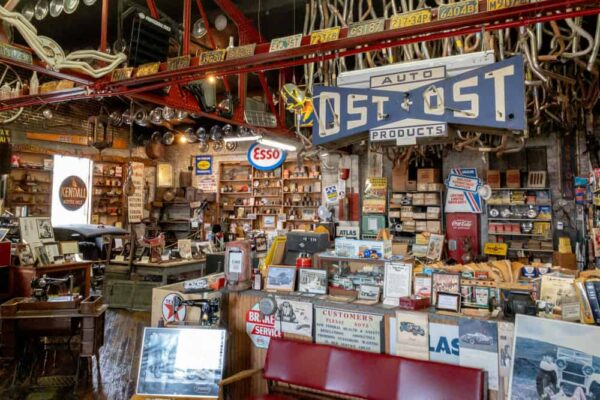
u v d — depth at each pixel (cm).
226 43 767
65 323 444
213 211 1236
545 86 389
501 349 253
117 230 970
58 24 713
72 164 1099
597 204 605
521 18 272
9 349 425
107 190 1179
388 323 292
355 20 573
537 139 858
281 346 315
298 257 370
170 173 1309
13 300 456
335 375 288
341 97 288
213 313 335
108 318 665
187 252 810
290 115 858
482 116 246
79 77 435
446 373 257
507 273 299
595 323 231
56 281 479
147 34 453
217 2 577
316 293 332
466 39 392
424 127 261
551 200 830
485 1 272
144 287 730
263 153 1042
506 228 850
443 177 943
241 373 304
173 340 300
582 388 220
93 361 477
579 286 239
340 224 1053
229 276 354
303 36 344
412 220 931
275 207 1193
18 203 995
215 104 614
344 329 307
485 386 252
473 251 876
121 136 1195
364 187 1060
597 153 761
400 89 269
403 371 270
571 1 249
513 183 843
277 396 297
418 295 297
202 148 1015
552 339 233
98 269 938
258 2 650
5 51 377
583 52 327
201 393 287
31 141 998
